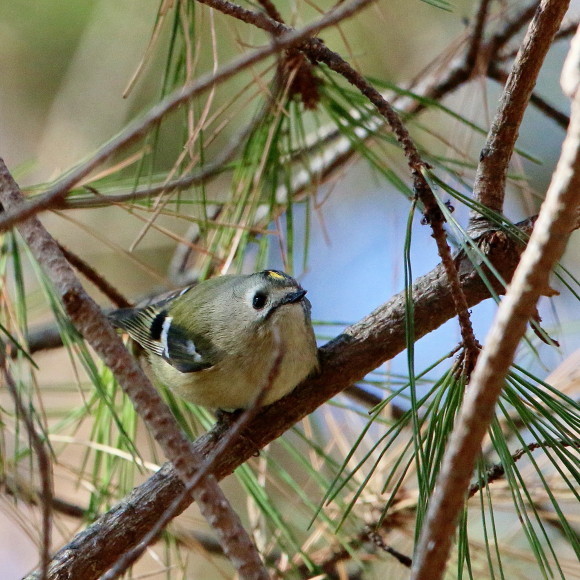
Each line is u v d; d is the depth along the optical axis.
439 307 5.73
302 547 7.01
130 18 9.93
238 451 6.06
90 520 6.47
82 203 6.00
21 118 11.00
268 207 7.10
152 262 10.75
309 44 5.15
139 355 7.99
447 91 7.85
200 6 6.37
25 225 4.61
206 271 7.44
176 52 9.66
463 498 3.28
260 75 6.10
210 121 5.95
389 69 9.84
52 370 9.97
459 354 4.72
